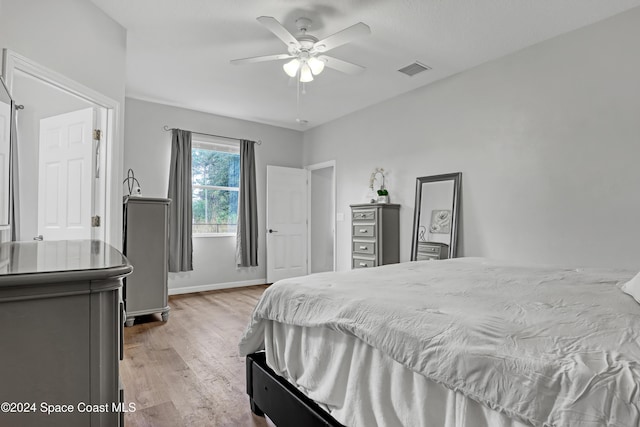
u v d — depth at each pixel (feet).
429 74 12.62
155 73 12.53
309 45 8.66
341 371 4.39
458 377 2.96
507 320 3.56
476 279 6.03
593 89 9.30
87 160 9.43
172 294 15.94
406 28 9.61
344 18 9.14
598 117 9.21
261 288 17.58
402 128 14.51
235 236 18.02
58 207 10.05
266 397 5.70
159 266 12.00
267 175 18.71
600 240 9.12
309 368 4.88
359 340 4.20
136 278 11.58
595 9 8.73
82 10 8.27
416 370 3.31
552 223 10.03
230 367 8.17
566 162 9.78
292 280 6.05
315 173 20.75
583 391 2.36
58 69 7.61
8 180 5.55
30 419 2.12
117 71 9.39
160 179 15.74
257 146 18.78
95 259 2.89
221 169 17.79
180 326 11.35
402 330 3.63
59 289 2.20
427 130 13.51
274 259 18.83
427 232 13.16
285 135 19.81
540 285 5.49
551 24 9.41
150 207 11.98
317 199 20.80
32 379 2.14
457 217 12.26
